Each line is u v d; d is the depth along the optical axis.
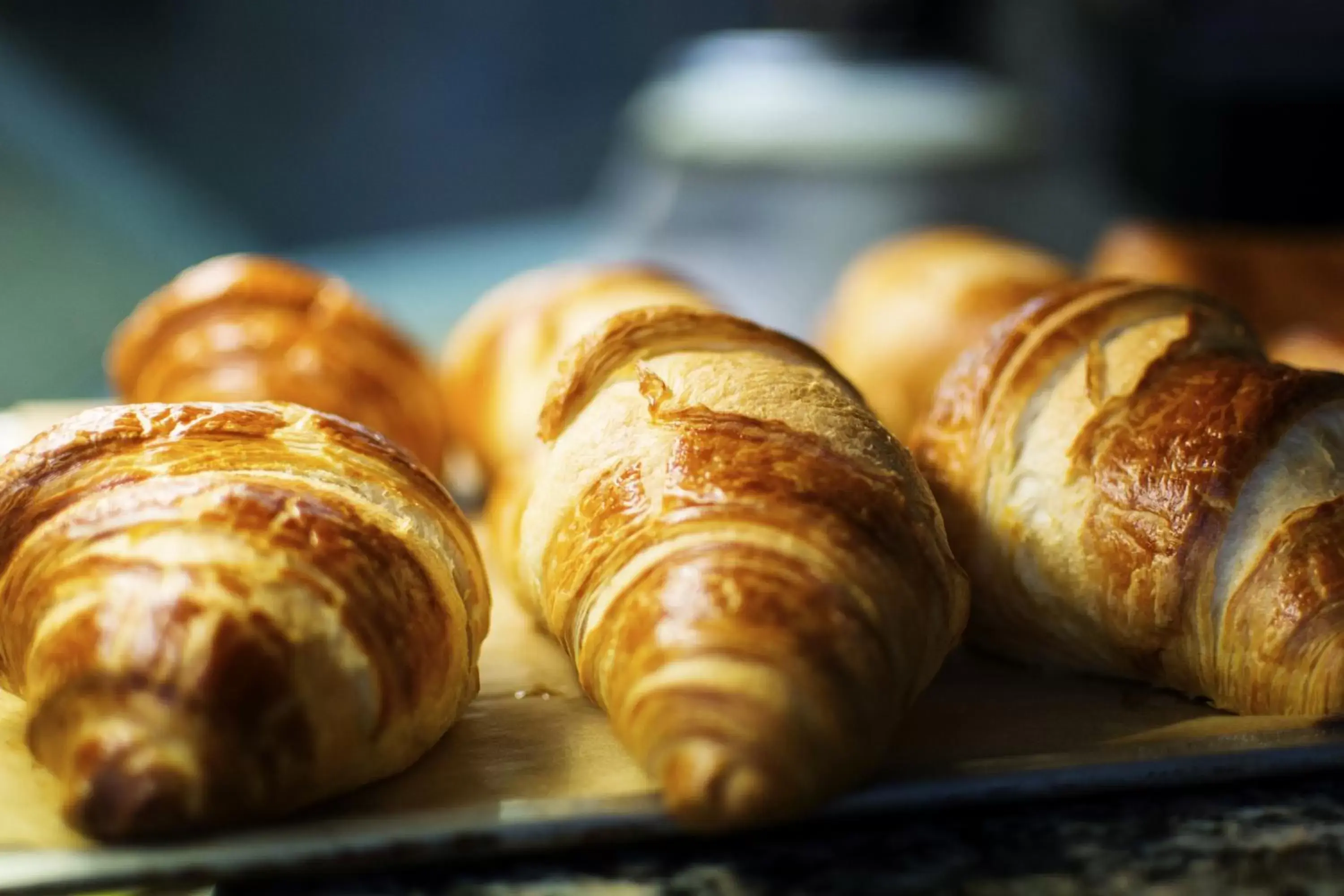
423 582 0.36
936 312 0.53
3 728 0.36
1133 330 0.40
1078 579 0.38
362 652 0.34
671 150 0.66
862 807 0.34
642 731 0.33
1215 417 0.38
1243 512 0.37
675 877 0.33
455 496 0.52
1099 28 0.79
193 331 0.47
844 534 0.34
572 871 0.34
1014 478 0.39
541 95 0.93
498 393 0.50
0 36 0.70
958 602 0.36
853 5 0.68
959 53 0.77
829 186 0.64
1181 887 0.33
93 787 0.33
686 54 0.89
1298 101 0.72
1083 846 0.34
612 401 0.38
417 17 0.85
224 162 0.81
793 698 0.33
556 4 0.90
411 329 0.70
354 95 0.85
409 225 0.91
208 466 0.35
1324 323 0.55
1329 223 0.73
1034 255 0.58
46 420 0.52
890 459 0.37
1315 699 0.36
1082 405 0.39
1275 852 0.34
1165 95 0.75
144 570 0.34
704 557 0.34
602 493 0.36
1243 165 0.74
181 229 0.75
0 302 0.66
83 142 0.71
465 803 0.34
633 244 0.67
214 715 0.33
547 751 0.36
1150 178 0.76
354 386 0.47
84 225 0.69
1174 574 0.37
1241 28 0.72
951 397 0.40
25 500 0.35
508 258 0.83
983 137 0.65
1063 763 0.35
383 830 0.33
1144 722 0.37
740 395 0.37
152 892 0.34
